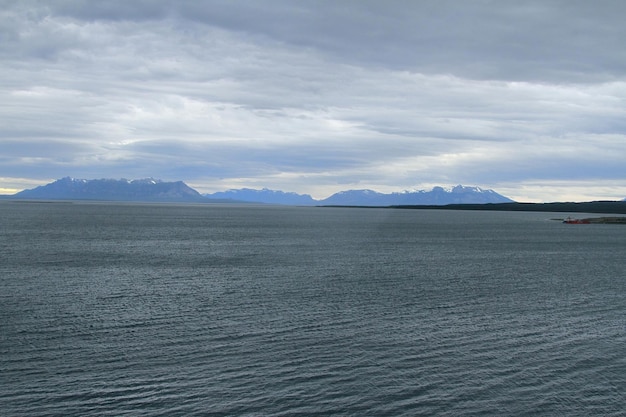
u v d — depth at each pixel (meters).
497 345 32.12
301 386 25.67
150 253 78.88
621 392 25.64
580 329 35.88
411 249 92.12
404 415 23.16
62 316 37.38
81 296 44.38
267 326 35.44
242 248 89.25
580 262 74.81
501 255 84.00
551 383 26.56
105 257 72.44
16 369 26.98
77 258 70.56
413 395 25.00
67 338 32.19
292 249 88.50
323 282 53.12
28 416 22.20
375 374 27.28
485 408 23.92
